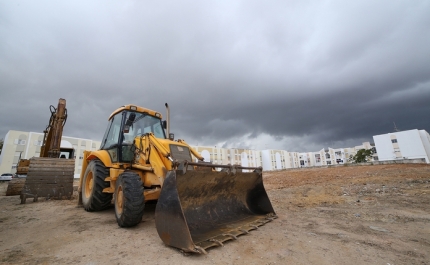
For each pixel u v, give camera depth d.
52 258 2.58
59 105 9.38
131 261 2.46
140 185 3.81
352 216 4.26
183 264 2.35
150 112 5.73
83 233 3.55
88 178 6.00
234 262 2.38
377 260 2.38
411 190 6.63
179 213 2.71
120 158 4.90
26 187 7.11
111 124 5.96
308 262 2.36
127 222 3.66
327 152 85.00
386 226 3.55
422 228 3.39
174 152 3.99
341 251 2.62
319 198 6.43
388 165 17.86
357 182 9.23
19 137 41.41
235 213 4.03
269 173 22.81
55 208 6.04
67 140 44.53
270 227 3.67
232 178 4.00
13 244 3.09
